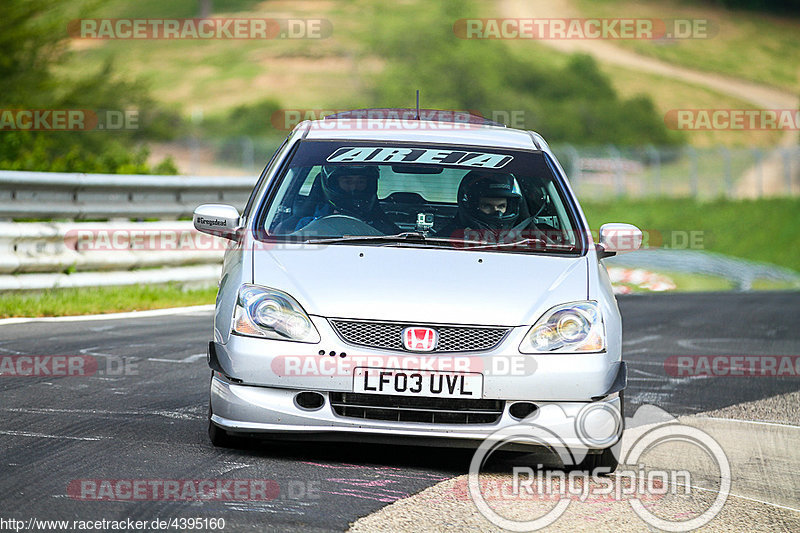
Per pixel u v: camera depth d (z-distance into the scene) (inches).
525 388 733.9
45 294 1472.7
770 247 4357.8
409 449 815.1
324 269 771.4
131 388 991.0
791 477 813.2
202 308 1579.7
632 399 1096.8
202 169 6579.7
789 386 1227.9
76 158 2236.7
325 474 725.3
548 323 749.3
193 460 742.5
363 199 858.8
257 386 740.7
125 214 1660.9
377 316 736.3
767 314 1943.9
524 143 957.8
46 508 617.3
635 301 2116.1
